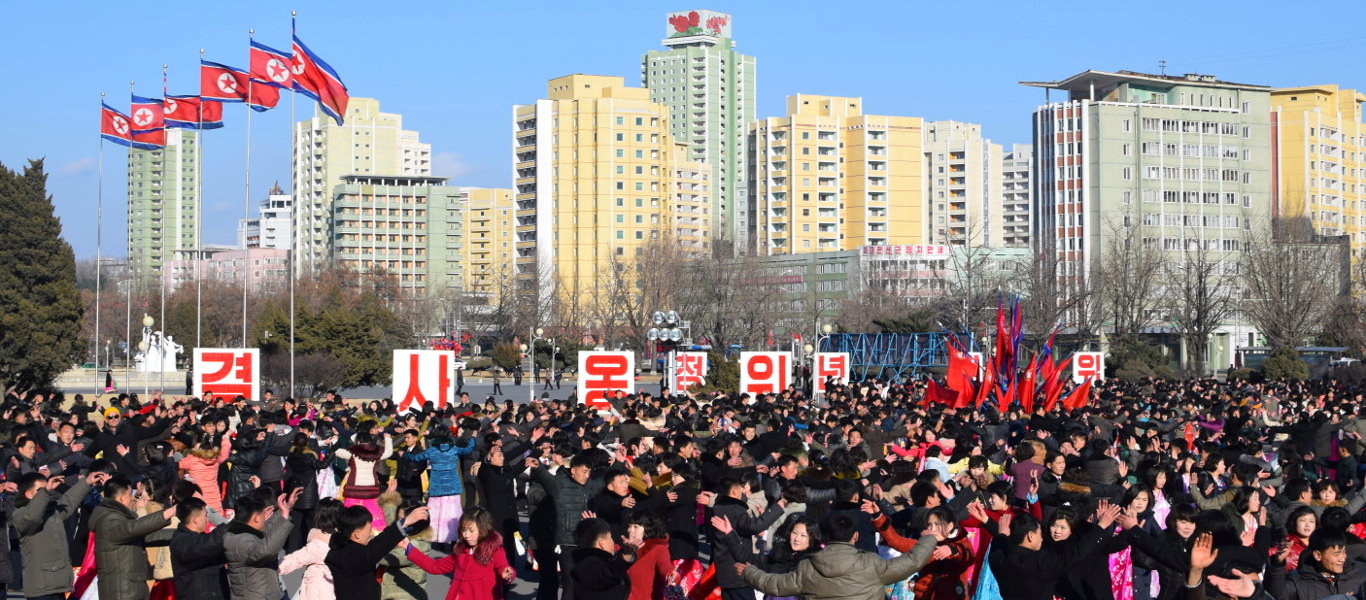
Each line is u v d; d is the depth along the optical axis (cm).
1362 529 1288
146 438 1962
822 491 1269
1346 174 16500
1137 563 1176
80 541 1491
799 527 1105
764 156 18462
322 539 1134
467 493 1795
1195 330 8588
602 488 1385
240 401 3183
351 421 2338
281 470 1777
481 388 8075
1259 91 13475
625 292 11012
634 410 2270
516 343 10094
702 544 1895
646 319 10669
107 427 2022
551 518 1421
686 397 3152
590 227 16175
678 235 14000
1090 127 12975
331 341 6116
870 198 18188
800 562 1050
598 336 11269
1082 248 12962
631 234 16225
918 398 3672
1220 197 13188
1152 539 1102
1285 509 1423
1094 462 1562
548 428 2114
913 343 6869
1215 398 3381
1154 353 7506
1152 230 12938
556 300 11919
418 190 19238
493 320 12431
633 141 16200
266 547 1112
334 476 1958
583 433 2003
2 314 5928
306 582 1159
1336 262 8781
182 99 5078
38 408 2312
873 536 1223
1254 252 9888
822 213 18250
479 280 19862
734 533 1199
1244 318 11062
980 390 3553
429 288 17025
